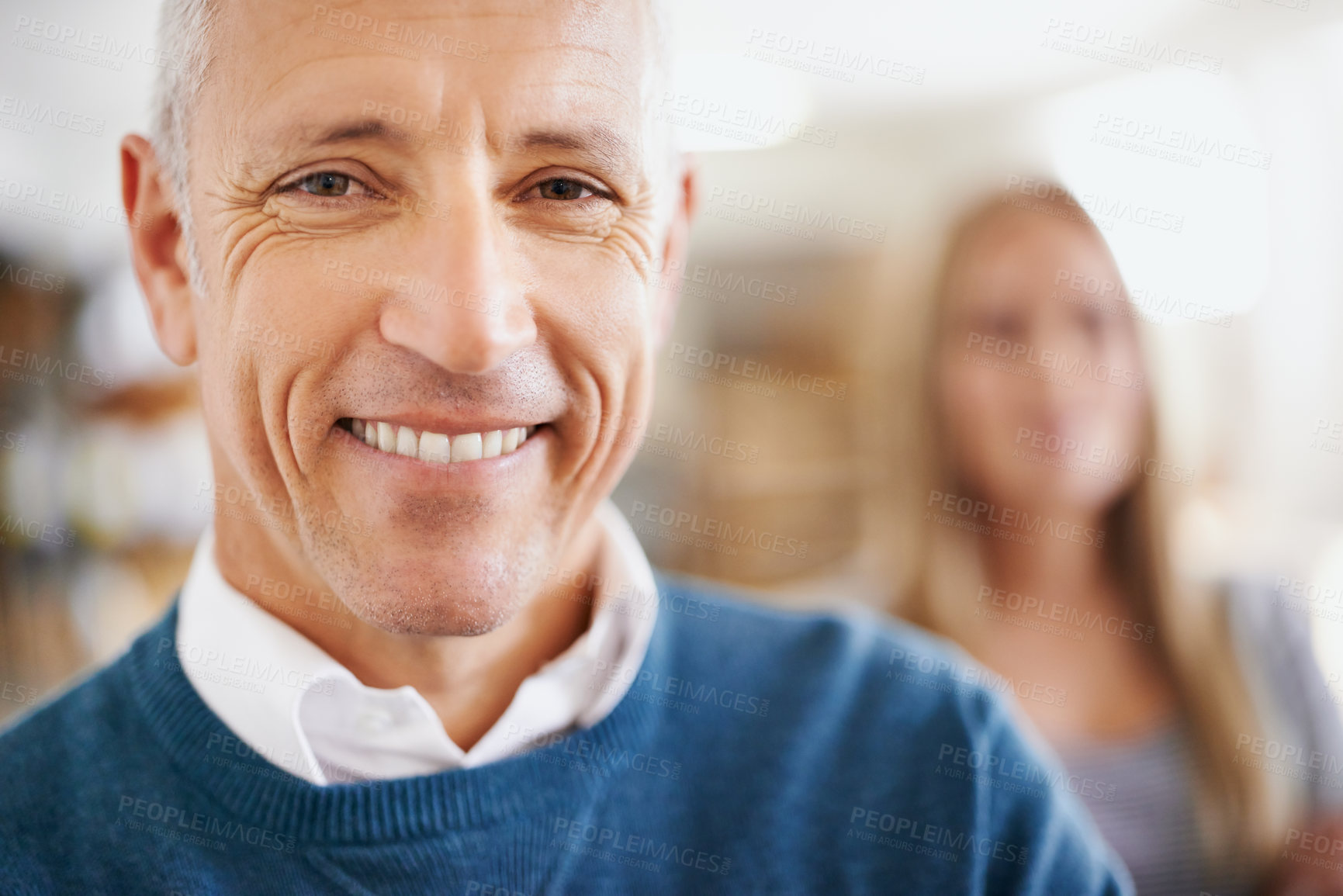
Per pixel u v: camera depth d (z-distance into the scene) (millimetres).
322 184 755
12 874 805
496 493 796
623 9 794
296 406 764
